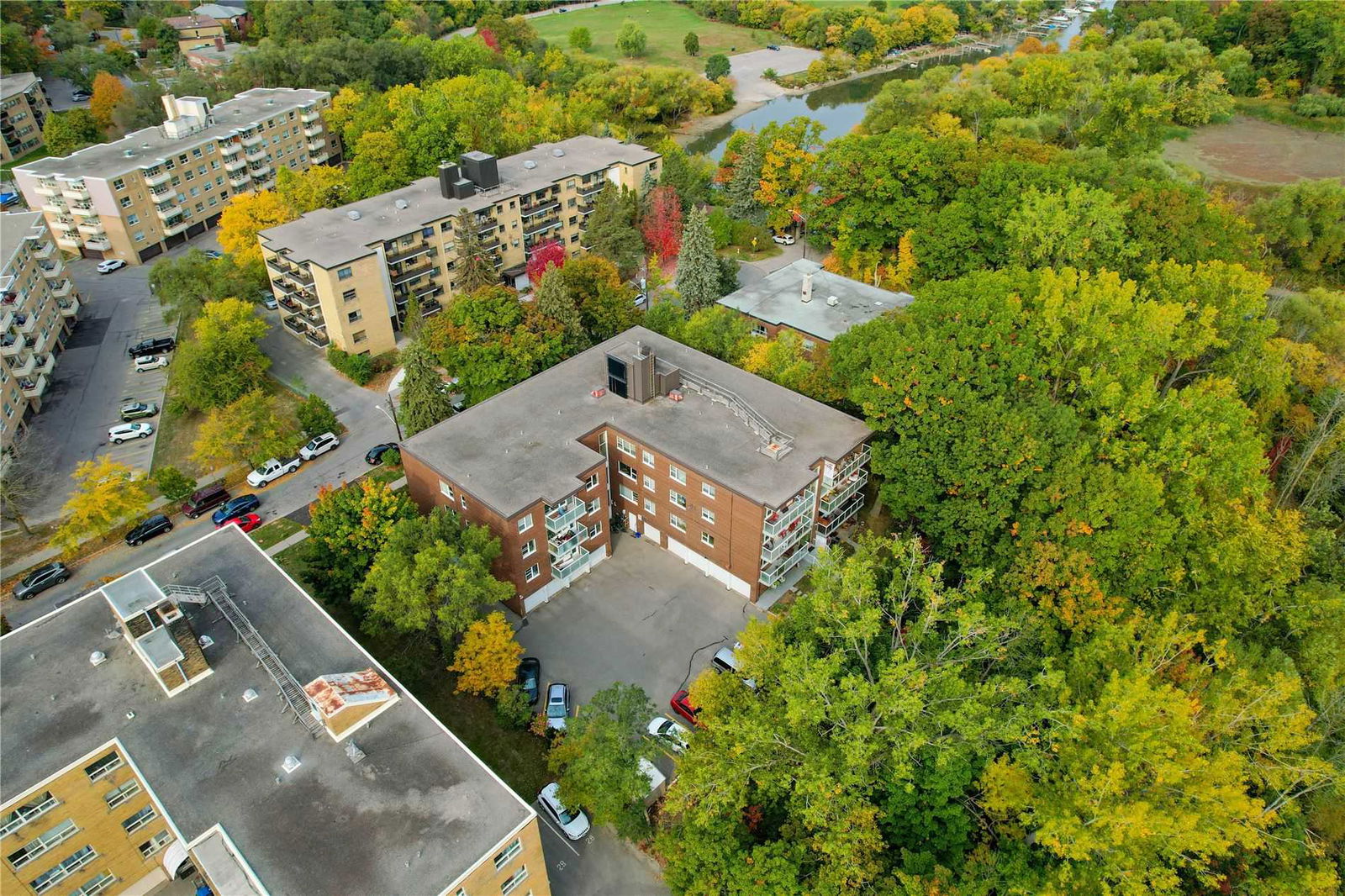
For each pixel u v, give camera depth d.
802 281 79.62
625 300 73.19
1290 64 136.62
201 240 108.12
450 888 30.28
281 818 32.56
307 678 38.00
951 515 49.06
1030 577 45.75
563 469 52.97
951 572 53.31
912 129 102.12
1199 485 49.38
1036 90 121.06
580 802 39.56
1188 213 69.50
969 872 35.53
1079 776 34.62
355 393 76.25
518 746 45.38
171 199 103.12
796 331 71.31
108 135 123.12
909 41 194.00
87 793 34.59
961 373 50.59
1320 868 35.44
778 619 44.62
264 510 62.25
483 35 164.62
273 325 86.88
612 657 50.34
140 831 37.22
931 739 36.41
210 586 42.50
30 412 72.94
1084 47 159.75
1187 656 44.16
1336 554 50.72
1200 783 33.72
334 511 51.38
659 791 43.16
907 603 45.25
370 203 86.31
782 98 171.62
